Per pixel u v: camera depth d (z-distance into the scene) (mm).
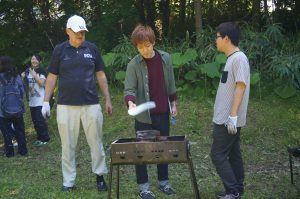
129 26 10555
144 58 4430
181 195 4719
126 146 3922
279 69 8125
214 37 9148
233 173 4160
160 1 12422
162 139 4066
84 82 4684
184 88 8523
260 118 7441
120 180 5312
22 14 10969
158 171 4766
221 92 4098
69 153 4883
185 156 3867
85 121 4758
